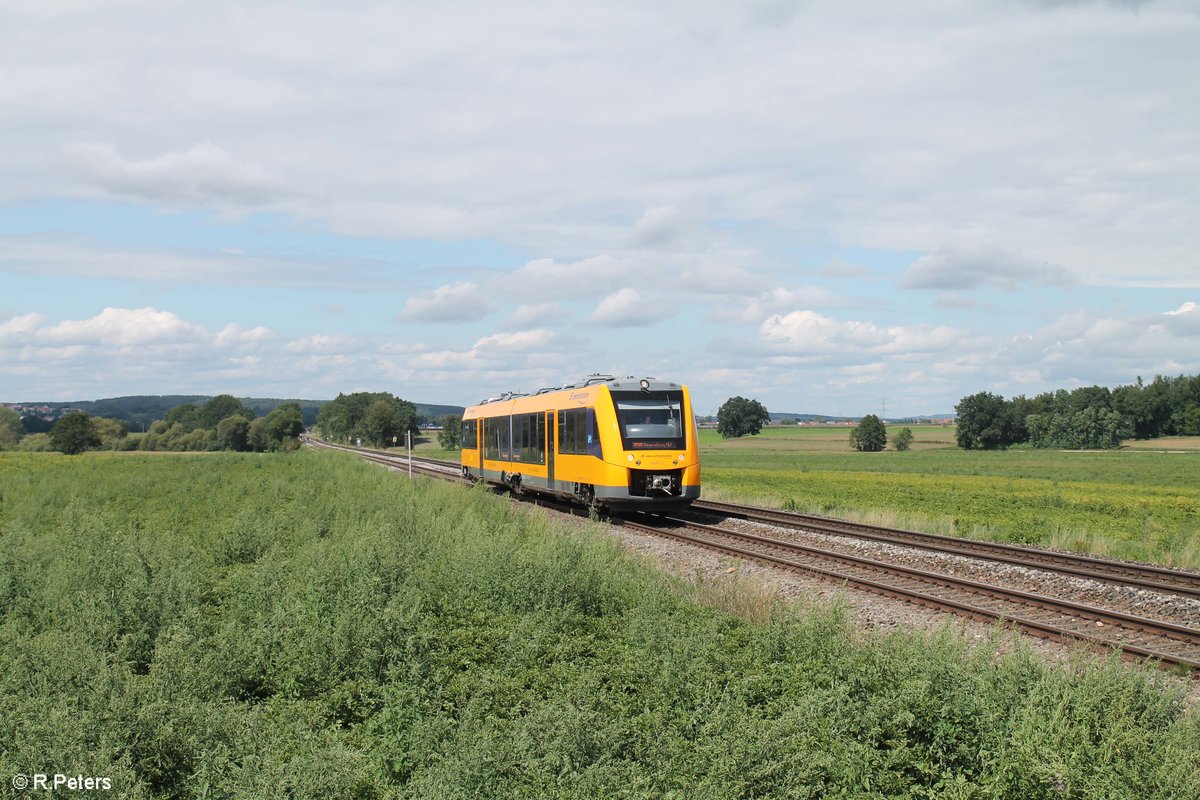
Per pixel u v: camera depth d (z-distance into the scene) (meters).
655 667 9.77
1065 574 16.95
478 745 7.39
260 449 142.25
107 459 76.62
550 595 13.19
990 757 7.45
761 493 38.38
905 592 14.51
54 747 6.97
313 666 10.16
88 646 10.00
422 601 12.84
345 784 6.86
